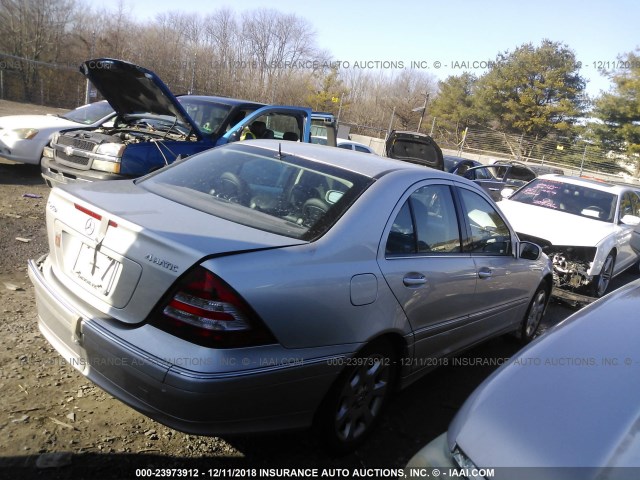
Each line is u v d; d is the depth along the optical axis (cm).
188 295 221
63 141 666
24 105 2273
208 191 310
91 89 1446
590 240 689
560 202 816
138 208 269
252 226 267
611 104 3328
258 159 339
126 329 234
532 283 473
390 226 297
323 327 249
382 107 4109
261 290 227
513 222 740
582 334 236
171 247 229
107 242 250
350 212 283
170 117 681
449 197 364
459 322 361
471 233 380
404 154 1072
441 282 325
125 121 731
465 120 4066
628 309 262
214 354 218
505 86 3781
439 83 4347
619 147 3372
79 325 247
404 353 309
